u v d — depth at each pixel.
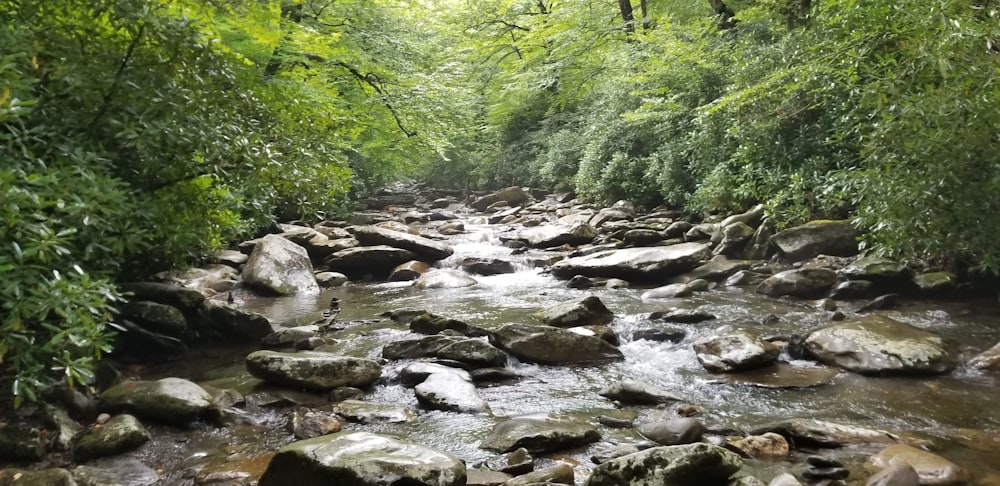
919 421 4.80
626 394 5.56
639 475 3.57
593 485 3.66
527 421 4.82
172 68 5.42
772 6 12.05
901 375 5.85
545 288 11.09
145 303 6.96
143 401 5.09
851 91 7.79
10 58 3.94
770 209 10.91
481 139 28.66
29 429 4.50
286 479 3.72
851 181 8.46
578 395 5.77
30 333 4.27
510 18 24.77
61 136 4.82
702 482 3.63
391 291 11.34
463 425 5.04
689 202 14.28
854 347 6.21
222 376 6.39
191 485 4.06
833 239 9.96
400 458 3.61
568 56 20.20
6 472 3.98
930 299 8.39
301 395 5.79
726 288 10.15
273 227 14.37
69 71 4.88
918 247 7.98
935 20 5.71
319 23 15.34
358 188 21.20
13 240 3.85
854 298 8.73
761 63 11.15
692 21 16.58
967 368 5.92
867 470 3.97
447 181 30.30
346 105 15.99
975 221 6.36
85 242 4.91
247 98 6.24
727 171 12.62
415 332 7.89
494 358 6.53
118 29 5.28
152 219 5.66
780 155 11.41
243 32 10.79
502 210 22.20
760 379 5.95
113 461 4.38
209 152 5.64
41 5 5.00
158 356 6.98
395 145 19.88
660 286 10.76
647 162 16.50
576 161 21.75
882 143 6.61
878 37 7.23
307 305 10.09
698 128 14.22
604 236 14.38
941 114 5.75
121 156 5.57
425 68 18.38
